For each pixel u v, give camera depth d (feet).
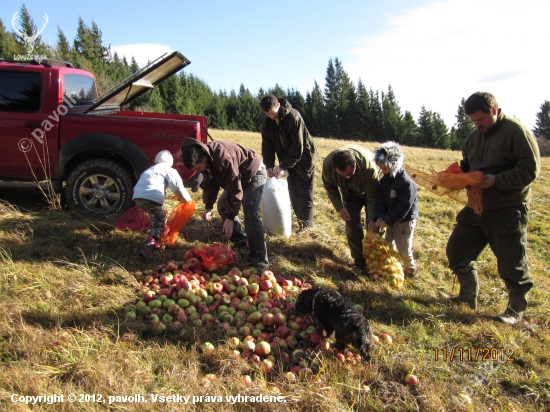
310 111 273.95
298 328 13.79
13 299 13.93
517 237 15.12
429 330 14.94
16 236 18.07
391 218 17.44
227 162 15.98
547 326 16.26
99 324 13.02
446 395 11.53
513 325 15.65
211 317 13.93
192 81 254.88
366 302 16.56
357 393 11.14
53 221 19.92
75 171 20.38
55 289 15.02
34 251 17.39
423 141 262.88
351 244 20.13
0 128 20.22
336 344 12.74
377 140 269.23
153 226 18.39
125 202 20.81
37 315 13.06
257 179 17.89
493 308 17.49
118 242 18.93
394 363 12.56
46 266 16.29
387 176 17.61
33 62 21.93
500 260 15.53
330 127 270.26
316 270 19.30
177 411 9.77
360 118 266.57
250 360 12.19
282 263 19.11
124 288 15.62
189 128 21.04
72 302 14.28
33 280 15.24
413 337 14.38
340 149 18.11
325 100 301.84
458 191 14.84
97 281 15.94
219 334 13.23
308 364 12.12
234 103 268.41
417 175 15.34
